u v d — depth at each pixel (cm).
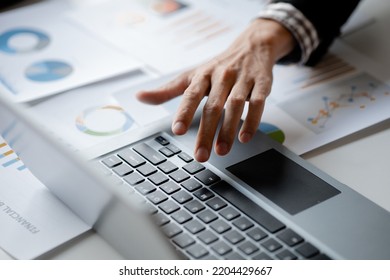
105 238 56
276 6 82
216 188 58
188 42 88
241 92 67
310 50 81
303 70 82
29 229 57
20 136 54
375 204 57
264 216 55
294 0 82
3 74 80
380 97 76
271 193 57
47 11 95
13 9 95
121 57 84
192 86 68
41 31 90
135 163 61
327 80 80
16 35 88
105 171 60
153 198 56
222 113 68
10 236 56
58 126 71
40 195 61
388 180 63
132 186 58
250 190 58
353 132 70
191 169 60
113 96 76
